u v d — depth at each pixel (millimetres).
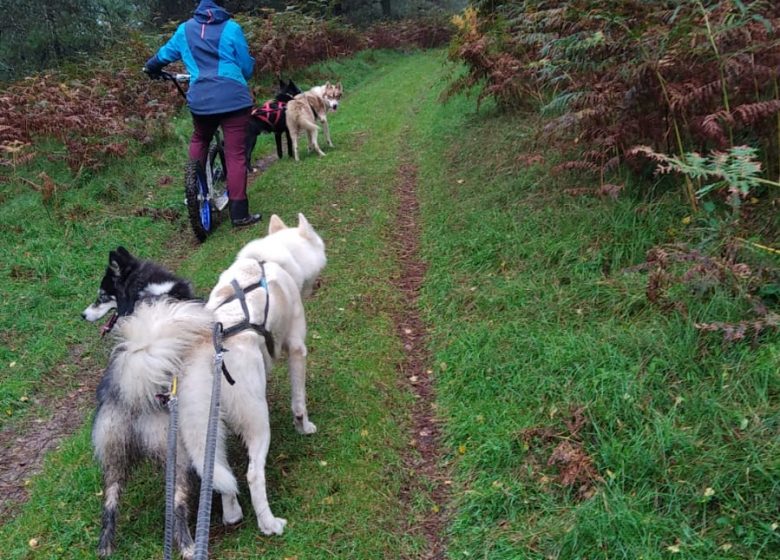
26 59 17047
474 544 2902
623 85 5148
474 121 10000
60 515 3240
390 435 3738
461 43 9484
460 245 5961
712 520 2670
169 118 11461
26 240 6805
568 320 4297
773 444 2799
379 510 3172
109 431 2789
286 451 3600
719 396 3197
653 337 3695
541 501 3016
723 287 3777
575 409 3426
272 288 3396
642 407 3268
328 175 9117
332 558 2891
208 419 2754
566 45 5578
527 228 5668
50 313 5527
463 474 3348
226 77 7031
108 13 17938
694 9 4594
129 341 2752
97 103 10570
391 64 22766
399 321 5141
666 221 4770
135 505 3256
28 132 9016
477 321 4707
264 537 2992
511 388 3824
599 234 5012
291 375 3650
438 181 8133
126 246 6867
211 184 7547
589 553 2666
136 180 8750
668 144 5195
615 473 2967
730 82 4461
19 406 4363
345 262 6156
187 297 4207
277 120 9922
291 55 17625
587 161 5766
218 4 7535
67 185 8180
